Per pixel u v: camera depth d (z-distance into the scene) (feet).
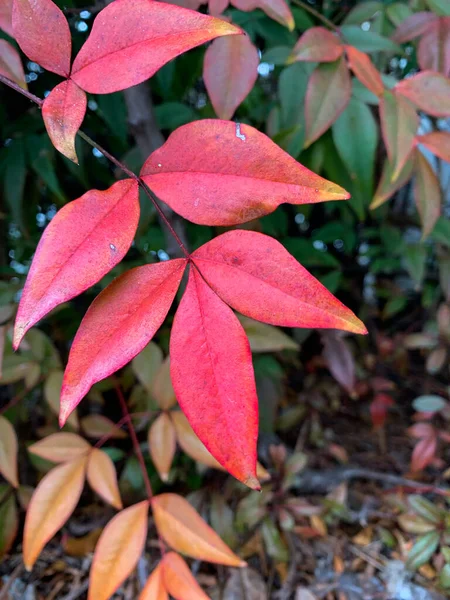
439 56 0.77
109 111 1.02
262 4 0.65
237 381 0.36
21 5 0.42
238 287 0.38
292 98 0.93
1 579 1.01
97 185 1.25
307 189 0.38
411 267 1.36
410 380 1.72
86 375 0.36
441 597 0.99
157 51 0.41
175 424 0.83
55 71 0.42
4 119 1.06
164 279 0.40
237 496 1.17
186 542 0.69
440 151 0.71
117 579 0.65
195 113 1.09
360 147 0.88
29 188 1.14
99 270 0.36
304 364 1.68
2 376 0.91
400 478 1.26
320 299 0.37
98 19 0.42
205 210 0.40
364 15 0.93
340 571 1.06
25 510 1.12
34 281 0.34
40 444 0.80
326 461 1.39
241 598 0.98
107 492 0.77
